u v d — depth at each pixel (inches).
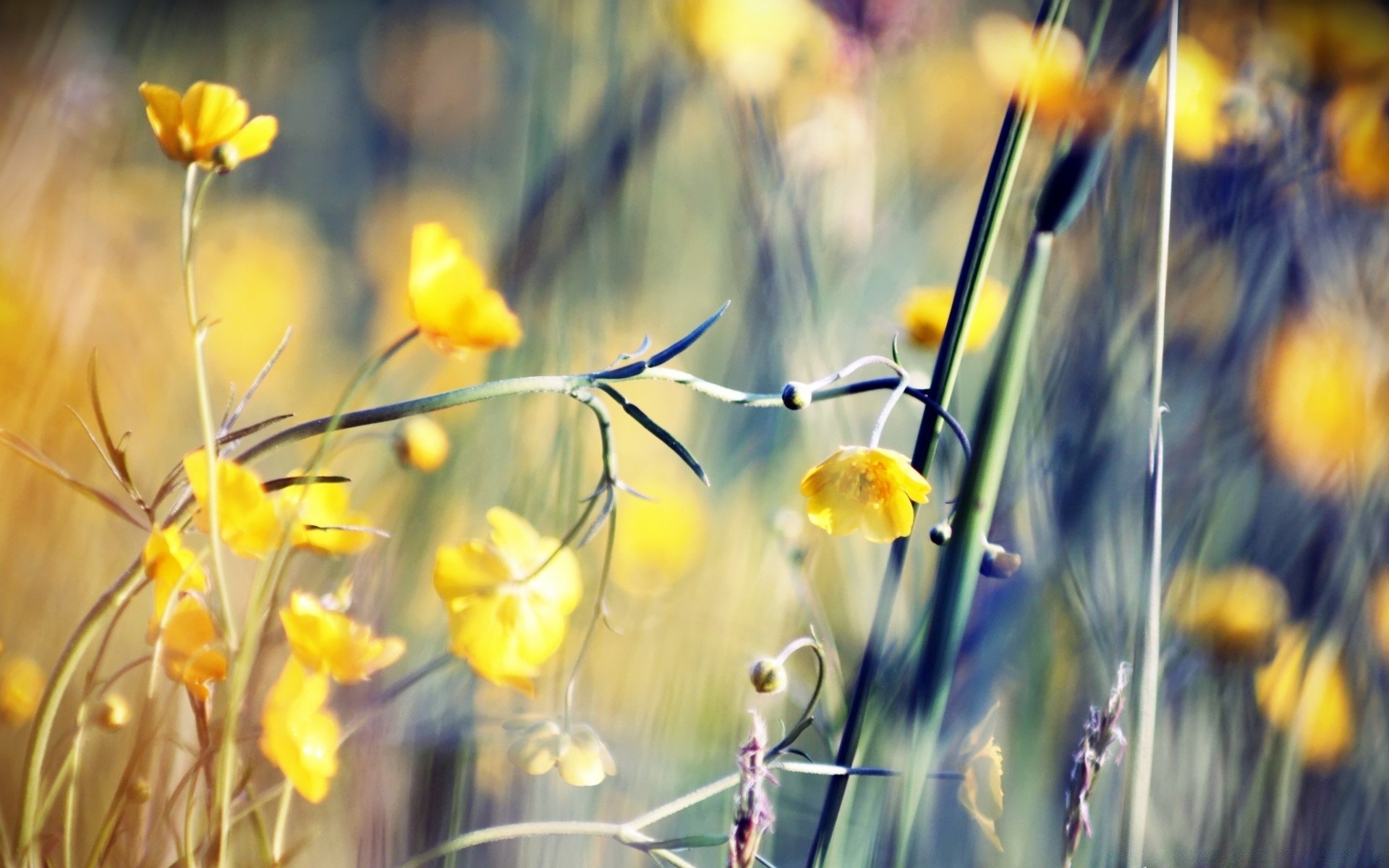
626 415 39.9
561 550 33.5
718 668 37.6
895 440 40.0
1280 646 37.0
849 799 34.7
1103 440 36.9
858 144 40.5
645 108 40.4
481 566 33.8
